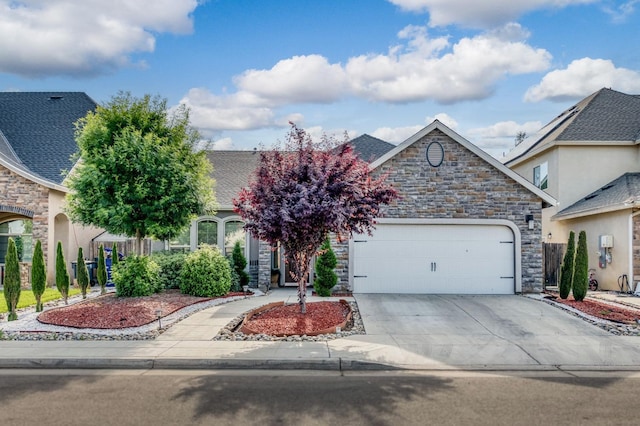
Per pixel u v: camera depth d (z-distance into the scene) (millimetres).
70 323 11102
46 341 9586
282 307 13008
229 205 18453
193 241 19188
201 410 6059
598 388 7059
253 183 11023
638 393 6820
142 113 13836
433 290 16391
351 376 7699
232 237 19109
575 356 8789
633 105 22984
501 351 9070
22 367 8250
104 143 13320
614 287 18219
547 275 18500
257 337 9859
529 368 8156
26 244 19219
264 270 17078
